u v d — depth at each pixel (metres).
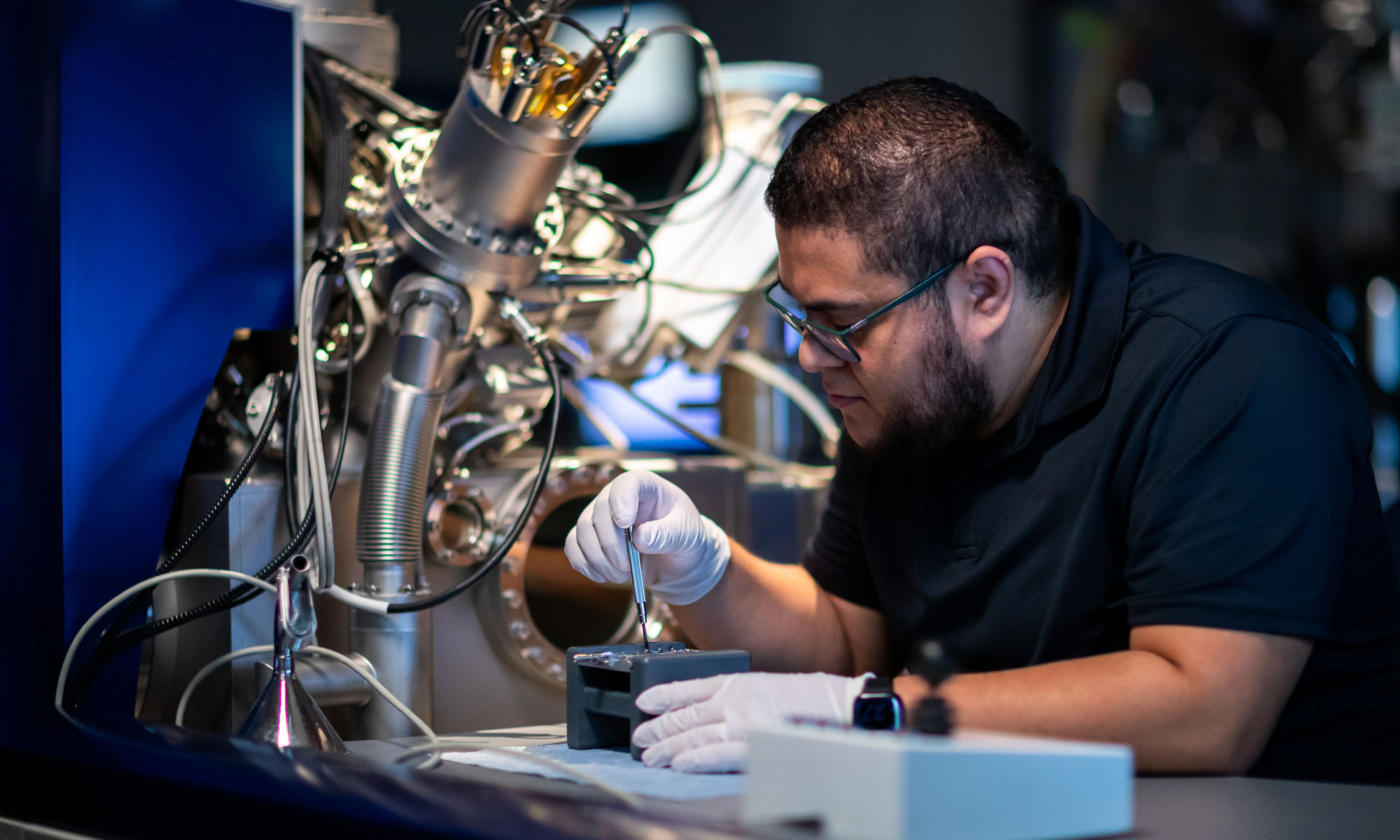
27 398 1.21
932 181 1.19
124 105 1.22
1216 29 4.05
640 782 0.90
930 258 1.20
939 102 1.25
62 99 1.18
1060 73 4.31
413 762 0.95
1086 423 1.26
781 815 0.64
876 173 1.19
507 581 1.38
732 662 1.08
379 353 1.37
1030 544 1.29
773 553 1.83
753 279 1.64
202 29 1.27
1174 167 4.11
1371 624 1.27
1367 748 1.24
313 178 1.44
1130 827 0.69
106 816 0.81
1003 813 0.62
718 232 1.66
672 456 1.94
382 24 1.53
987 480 1.33
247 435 1.31
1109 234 1.35
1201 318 1.22
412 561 1.25
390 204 1.30
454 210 1.26
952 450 1.36
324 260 1.24
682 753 0.95
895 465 1.32
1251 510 1.09
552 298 1.37
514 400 1.42
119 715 1.09
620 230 1.48
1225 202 4.09
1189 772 1.03
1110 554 1.25
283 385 1.28
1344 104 4.07
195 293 1.27
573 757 1.04
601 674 1.11
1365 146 4.05
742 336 1.88
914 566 1.41
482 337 1.38
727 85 1.81
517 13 1.21
